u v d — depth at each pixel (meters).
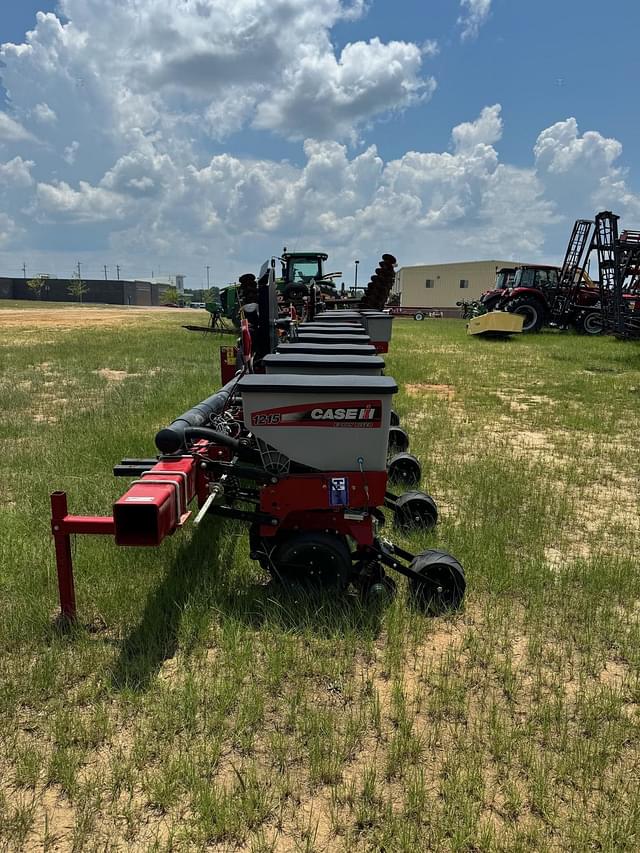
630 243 20.19
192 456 3.34
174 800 2.08
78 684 2.69
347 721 2.49
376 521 3.96
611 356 15.94
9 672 2.72
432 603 3.33
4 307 60.59
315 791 2.15
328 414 3.16
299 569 3.27
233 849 1.93
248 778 2.16
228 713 2.53
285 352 4.45
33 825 2.00
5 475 5.32
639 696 2.70
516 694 2.69
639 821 2.03
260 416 3.19
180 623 3.09
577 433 7.71
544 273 23.84
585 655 3.01
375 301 10.65
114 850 1.91
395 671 2.80
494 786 2.20
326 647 2.95
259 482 3.34
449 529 4.39
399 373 12.31
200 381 10.28
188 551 3.84
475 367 13.67
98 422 7.18
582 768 2.26
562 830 2.02
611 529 4.65
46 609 3.17
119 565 3.62
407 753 2.31
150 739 2.36
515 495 5.17
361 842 1.95
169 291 102.81
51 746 2.34
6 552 3.79
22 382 10.46
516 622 3.27
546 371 13.19
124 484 5.02
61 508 2.95
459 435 7.44
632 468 6.23
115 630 3.08
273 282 4.99
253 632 3.07
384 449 3.20
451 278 57.88
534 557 4.05
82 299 101.31
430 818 2.04
